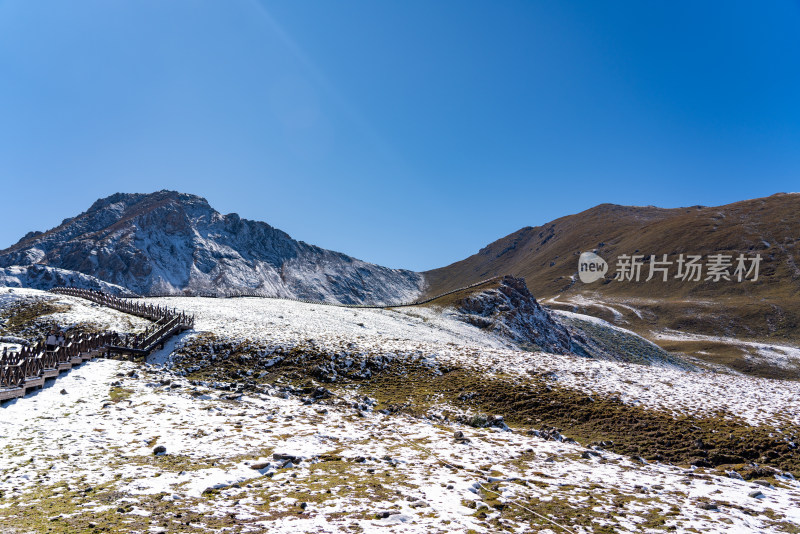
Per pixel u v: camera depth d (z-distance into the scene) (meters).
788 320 163.88
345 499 12.39
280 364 38.25
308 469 15.12
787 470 20.39
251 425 20.19
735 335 164.12
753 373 125.75
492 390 31.89
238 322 52.69
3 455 14.50
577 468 18.09
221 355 39.91
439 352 41.78
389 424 23.67
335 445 18.52
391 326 70.62
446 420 27.23
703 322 175.25
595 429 25.89
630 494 15.02
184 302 68.81
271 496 12.32
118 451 15.63
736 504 14.62
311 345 41.75
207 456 15.62
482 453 19.20
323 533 10.09
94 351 34.44
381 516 11.33
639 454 22.61
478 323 88.50
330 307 83.56
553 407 28.89
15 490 11.81
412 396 32.38
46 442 16.03
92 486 12.30
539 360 39.41
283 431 19.72
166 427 18.86
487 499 13.39
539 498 13.88
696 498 15.12
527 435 24.11
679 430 24.66
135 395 23.78
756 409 27.31
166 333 43.53
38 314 50.44
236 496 12.23
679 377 35.25
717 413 26.67
